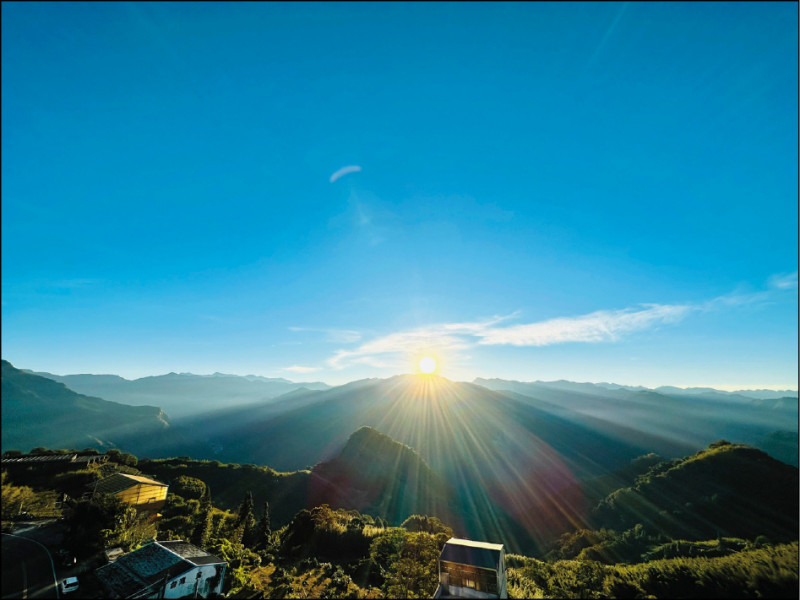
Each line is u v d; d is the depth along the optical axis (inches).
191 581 1508.4
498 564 1574.8
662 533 4298.7
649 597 2151.8
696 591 2116.1
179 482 4532.5
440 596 1551.4
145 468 5457.7
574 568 2596.0
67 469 3048.7
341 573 2197.3
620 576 2393.0
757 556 2261.3
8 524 1884.8
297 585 2016.5
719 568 2186.3
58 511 2181.3
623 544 4266.7
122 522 1861.5
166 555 1552.7
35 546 1605.6
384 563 2330.2
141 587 1355.8
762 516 4084.6
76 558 1510.8
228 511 4276.6
